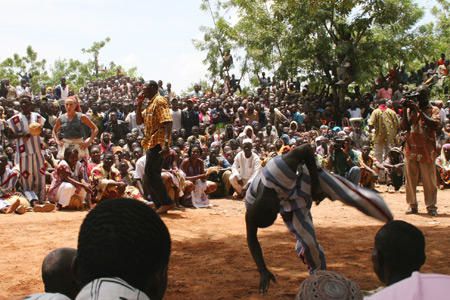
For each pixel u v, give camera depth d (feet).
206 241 24.82
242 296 16.96
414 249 7.54
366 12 74.59
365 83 81.35
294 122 61.93
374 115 51.90
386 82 79.10
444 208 35.37
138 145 45.83
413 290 6.19
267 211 15.44
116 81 116.26
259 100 73.41
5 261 21.27
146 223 4.91
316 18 72.69
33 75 139.54
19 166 34.50
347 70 75.72
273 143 54.49
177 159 39.83
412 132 32.09
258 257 15.88
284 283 18.28
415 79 86.69
